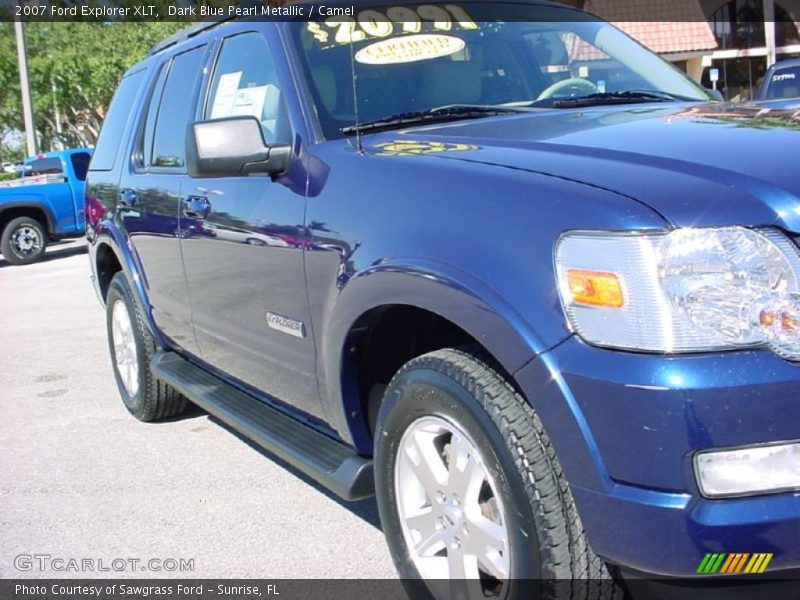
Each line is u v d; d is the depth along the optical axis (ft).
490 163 8.48
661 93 12.58
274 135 11.78
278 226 10.70
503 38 12.78
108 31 93.25
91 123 112.47
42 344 26.94
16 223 50.62
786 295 6.75
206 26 14.87
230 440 16.58
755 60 62.95
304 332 10.59
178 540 12.51
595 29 13.93
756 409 6.58
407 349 10.07
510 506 7.77
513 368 7.51
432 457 8.92
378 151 9.85
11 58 92.17
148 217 15.15
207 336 13.92
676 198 7.06
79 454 16.35
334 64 11.60
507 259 7.63
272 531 12.60
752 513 6.63
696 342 6.71
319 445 11.10
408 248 8.55
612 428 6.89
